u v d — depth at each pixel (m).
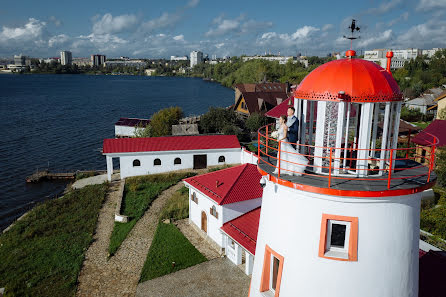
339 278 10.06
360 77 10.33
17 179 51.19
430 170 10.66
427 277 15.78
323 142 10.95
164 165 48.22
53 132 78.50
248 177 30.20
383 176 10.77
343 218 9.84
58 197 45.03
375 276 9.98
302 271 10.51
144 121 74.69
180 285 24.44
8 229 34.62
